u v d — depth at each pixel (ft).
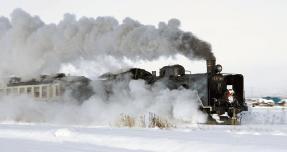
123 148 37.93
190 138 40.14
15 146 39.63
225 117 73.15
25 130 54.34
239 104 80.02
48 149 36.73
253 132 47.24
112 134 45.96
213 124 70.33
